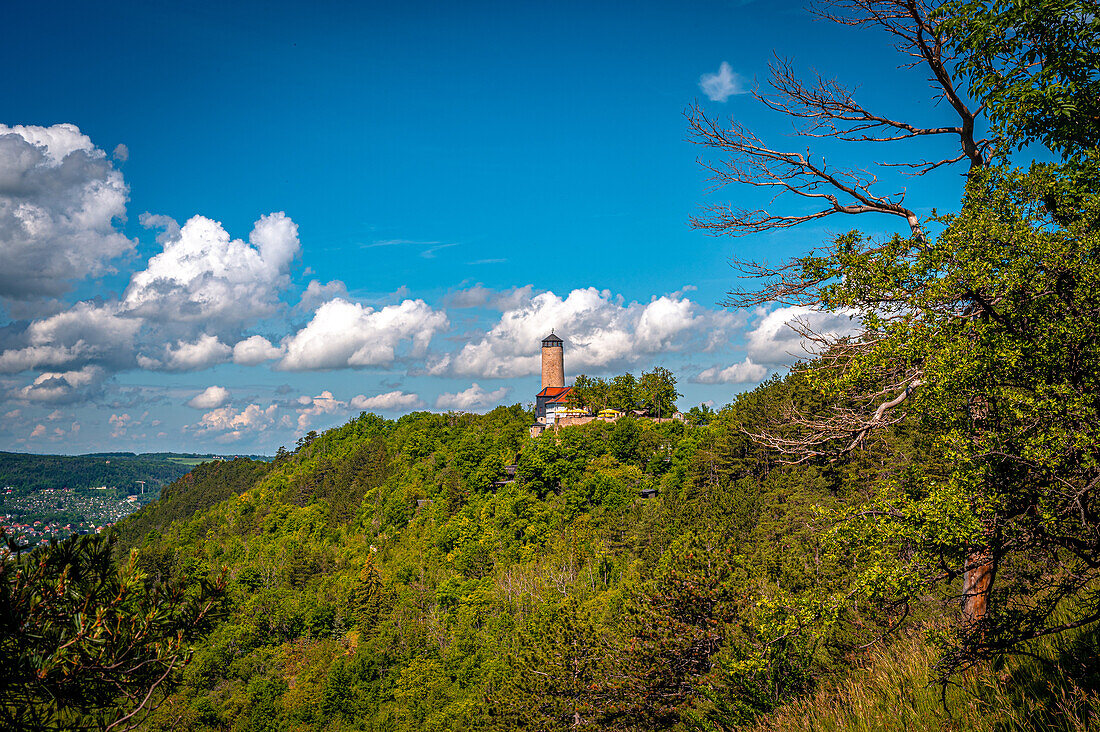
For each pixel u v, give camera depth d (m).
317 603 73.31
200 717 54.41
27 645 6.00
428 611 71.00
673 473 85.31
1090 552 6.27
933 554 7.05
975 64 8.41
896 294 6.93
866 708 8.63
